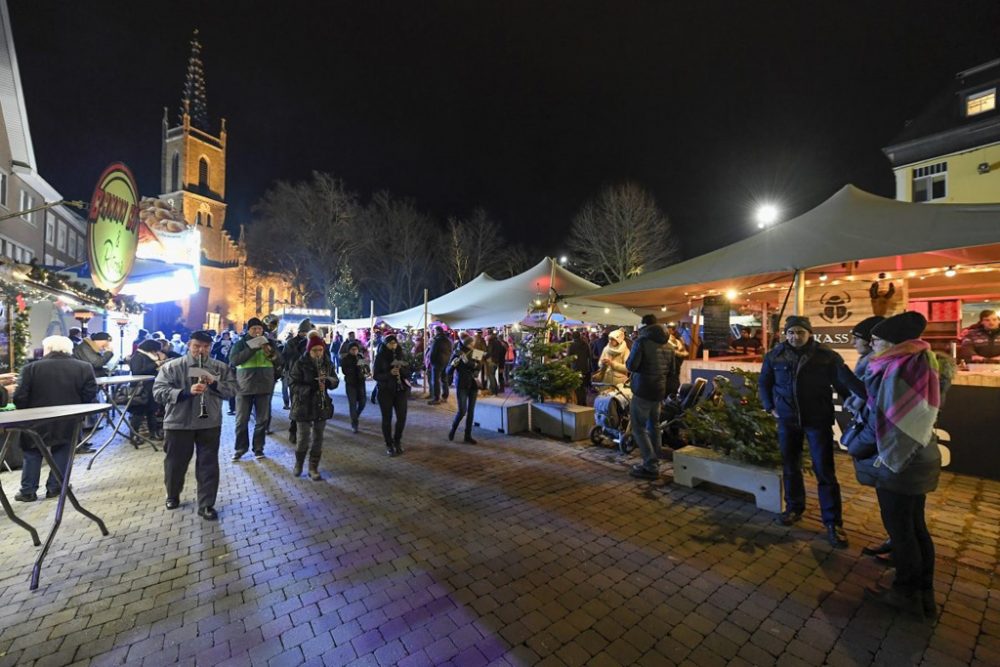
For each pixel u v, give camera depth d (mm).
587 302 8539
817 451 3602
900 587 2711
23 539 3666
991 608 2711
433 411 9898
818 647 2400
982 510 4121
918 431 2559
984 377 4984
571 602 2807
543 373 7711
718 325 7555
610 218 28828
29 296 7352
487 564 3268
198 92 51344
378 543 3592
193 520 4035
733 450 4566
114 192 8938
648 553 3416
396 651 2387
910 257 5434
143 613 2707
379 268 40000
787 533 3730
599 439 6773
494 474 5359
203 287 42875
